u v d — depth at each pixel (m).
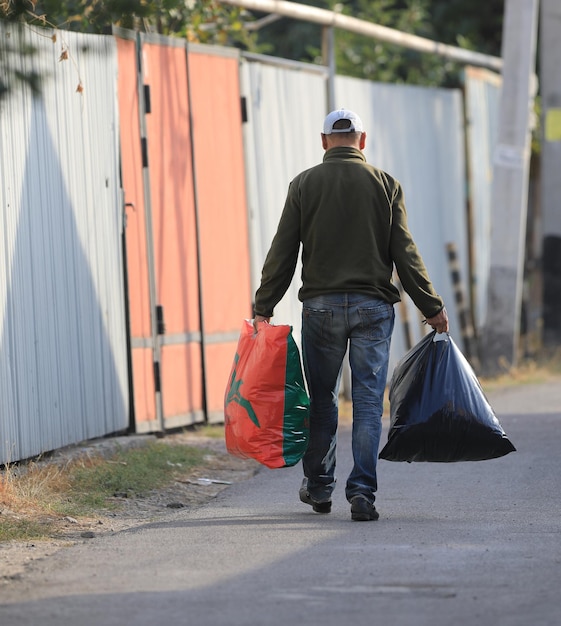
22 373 27.12
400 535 21.55
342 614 16.27
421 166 51.75
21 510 23.95
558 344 59.19
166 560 19.62
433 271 52.56
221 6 40.22
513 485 27.34
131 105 33.22
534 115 64.88
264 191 39.50
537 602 16.83
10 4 19.17
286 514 24.19
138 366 33.06
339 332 23.12
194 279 35.78
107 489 26.83
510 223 51.62
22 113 27.61
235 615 16.25
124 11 20.48
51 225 28.89
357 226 23.02
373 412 23.19
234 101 37.97
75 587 17.91
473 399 23.66
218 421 36.72
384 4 66.56
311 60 68.75
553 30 58.75
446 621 15.94
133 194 33.09
